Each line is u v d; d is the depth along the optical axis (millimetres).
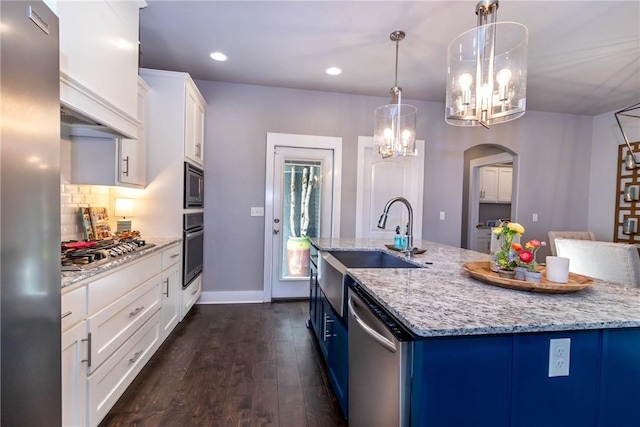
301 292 3867
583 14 2178
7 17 820
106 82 1730
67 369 1286
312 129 3787
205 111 3551
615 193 4230
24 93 891
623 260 2117
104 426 1596
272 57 2943
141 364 2029
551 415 921
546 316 941
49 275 1029
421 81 3449
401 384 912
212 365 2215
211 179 3592
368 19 2312
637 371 963
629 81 3293
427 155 4113
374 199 3996
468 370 885
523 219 4395
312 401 1844
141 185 2695
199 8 2203
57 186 1062
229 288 3668
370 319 1153
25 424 936
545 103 4016
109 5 1749
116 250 1837
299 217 3854
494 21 1531
